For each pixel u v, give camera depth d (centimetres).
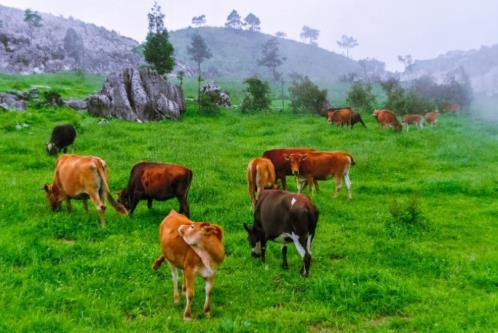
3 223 1184
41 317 745
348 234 1212
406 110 4225
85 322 758
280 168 1606
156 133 2688
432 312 812
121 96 3253
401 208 1400
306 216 916
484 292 898
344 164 1557
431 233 1228
